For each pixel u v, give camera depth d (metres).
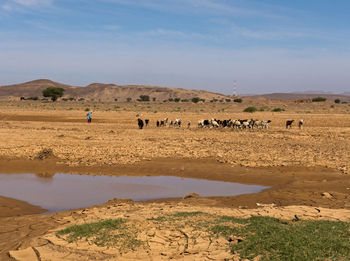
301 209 9.52
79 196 12.34
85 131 33.44
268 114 56.25
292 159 18.53
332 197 11.48
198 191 12.88
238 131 34.41
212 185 13.82
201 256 6.28
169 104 111.12
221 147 23.06
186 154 20.05
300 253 5.99
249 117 49.91
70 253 6.62
